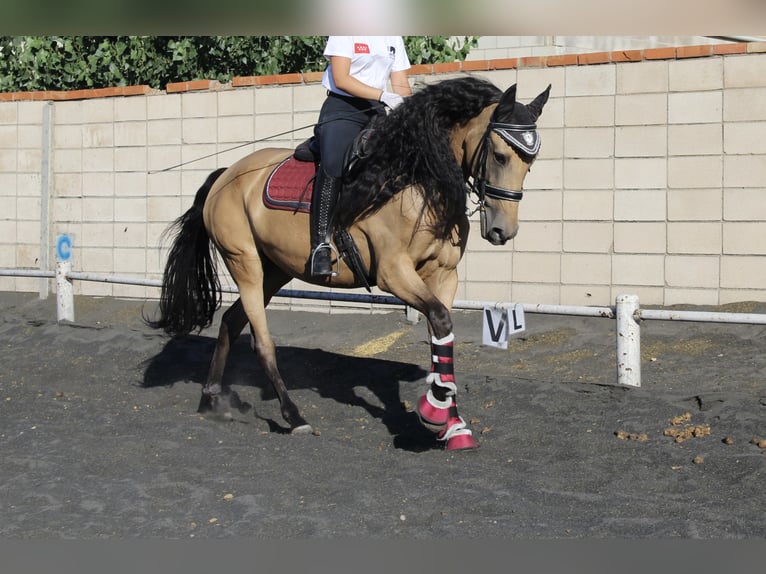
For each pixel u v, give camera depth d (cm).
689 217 851
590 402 638
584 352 802
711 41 1113
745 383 676
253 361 820
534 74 903
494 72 921
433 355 559
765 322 601
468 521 449
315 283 628
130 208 1106
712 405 604
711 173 841
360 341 912
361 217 577
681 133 850
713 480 506
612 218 879
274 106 1015
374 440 619
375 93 579
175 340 877
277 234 631
